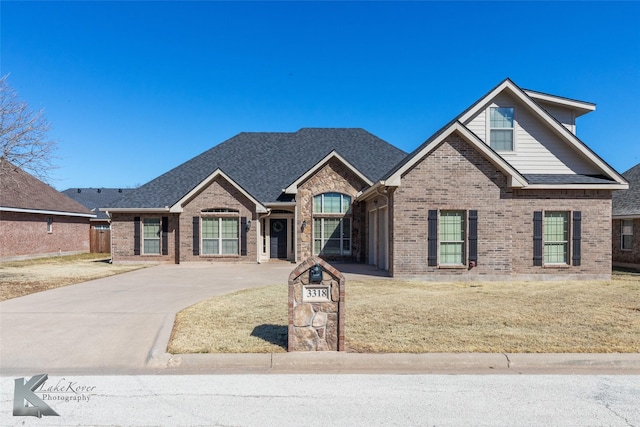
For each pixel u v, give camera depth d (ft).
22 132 47.47
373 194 57.26
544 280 49.37
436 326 26.09
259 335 24.13
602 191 50.19
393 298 35.76
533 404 16.14
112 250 69.87
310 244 66.80
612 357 20.52
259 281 47.78
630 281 48.49
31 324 27.25
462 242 48.67
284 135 86.79
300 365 20.31
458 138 48.29
